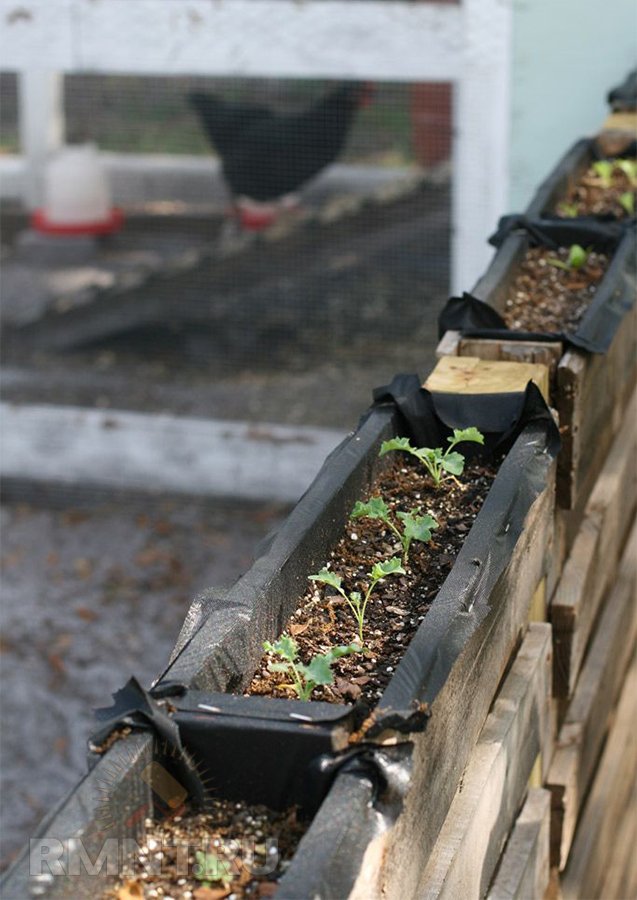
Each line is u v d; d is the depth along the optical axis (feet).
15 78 43.37
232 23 18.22
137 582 20.03
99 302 28.58
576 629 8.80
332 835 4.35
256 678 5.79
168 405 24.86
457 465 7.32
